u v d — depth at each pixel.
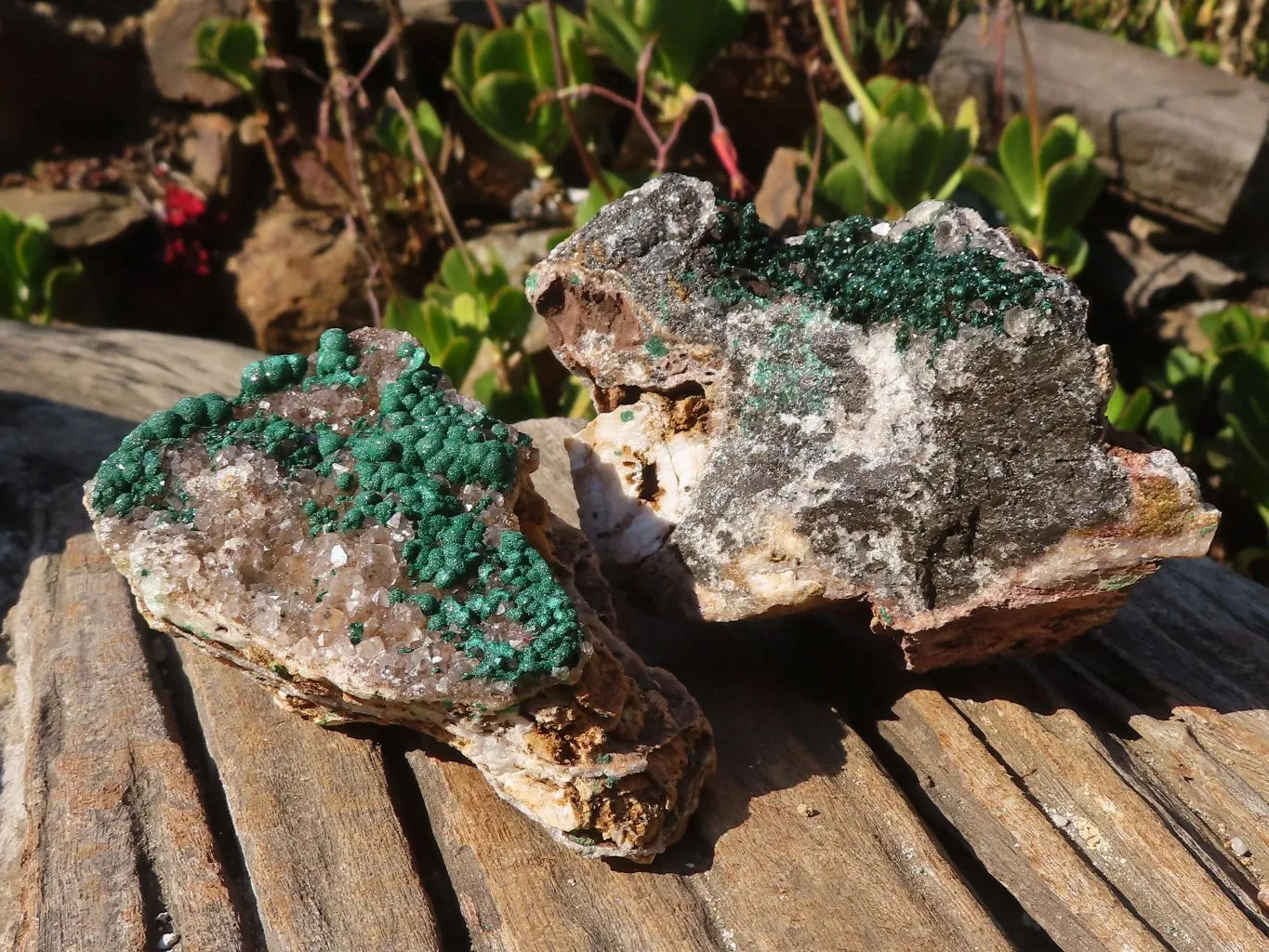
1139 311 0.65
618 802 0.25
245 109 0.79
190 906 0.25
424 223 0.75
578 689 0.25
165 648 0.32
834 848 0.26
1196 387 0.56
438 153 0.70
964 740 0.28
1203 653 0.32
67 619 0.32
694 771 0.27
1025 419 0.26
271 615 0.24
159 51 0.78
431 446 0.26
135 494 0.25
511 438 0.27
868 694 0.30
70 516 0.37
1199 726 0.30
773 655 0.31
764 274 0.28
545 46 0.61
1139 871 0.26
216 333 0.78
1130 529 0.26
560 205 0.67
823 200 0.58
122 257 0.77
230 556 0.25
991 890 0.27
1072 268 0.60
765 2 0.73
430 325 0.55
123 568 0.25
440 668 0.24
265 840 0.26
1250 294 0.65
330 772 0.27
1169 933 0.25
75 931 0.25
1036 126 0.56
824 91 0.73
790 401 0.28
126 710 0.29
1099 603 0.27
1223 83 0.64
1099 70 0.66
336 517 0.25
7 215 0.65
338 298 0.75
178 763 0.28
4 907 0.26
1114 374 0.26
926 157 0.54
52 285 0.67
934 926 0.25
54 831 0.27
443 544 0.25
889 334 0.27
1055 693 0.30
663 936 0.24
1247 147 0.61
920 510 0.27
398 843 0.26
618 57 0.62
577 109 0.64
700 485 0.28
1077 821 0.27
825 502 0.27
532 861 0.26
